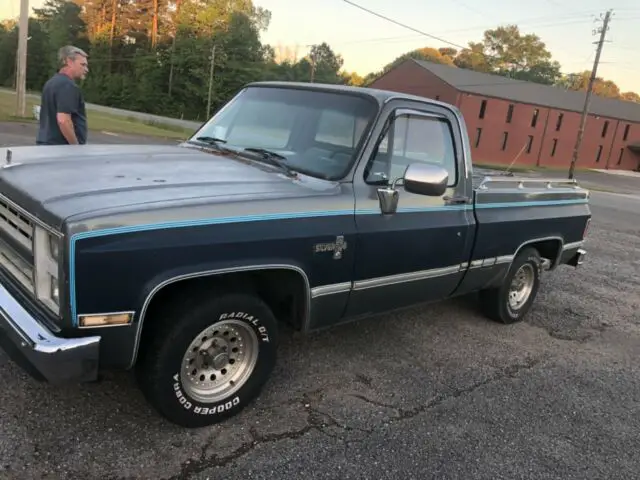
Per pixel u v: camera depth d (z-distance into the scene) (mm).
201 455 2982
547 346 5113
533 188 5234
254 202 3104
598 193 26250
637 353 5219
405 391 3938
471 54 92375
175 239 2752
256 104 4402
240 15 77438
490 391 4090
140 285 2686
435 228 4070
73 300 2561
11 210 3000
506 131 57219
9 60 91000
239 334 3273
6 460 2752
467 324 5387
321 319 3570
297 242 3217
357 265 3598
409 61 58625
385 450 3219
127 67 83250
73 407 3252
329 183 3543
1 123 20000
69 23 85250
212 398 3209
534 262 5453
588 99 42438
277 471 2928
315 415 3494
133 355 2766
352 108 3852
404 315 5438
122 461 2855
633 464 3387
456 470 3119
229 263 2947
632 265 8883
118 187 2963
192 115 77188
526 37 90875
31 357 2561
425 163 3828
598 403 4113
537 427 3672
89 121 30688
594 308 6418
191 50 75938
